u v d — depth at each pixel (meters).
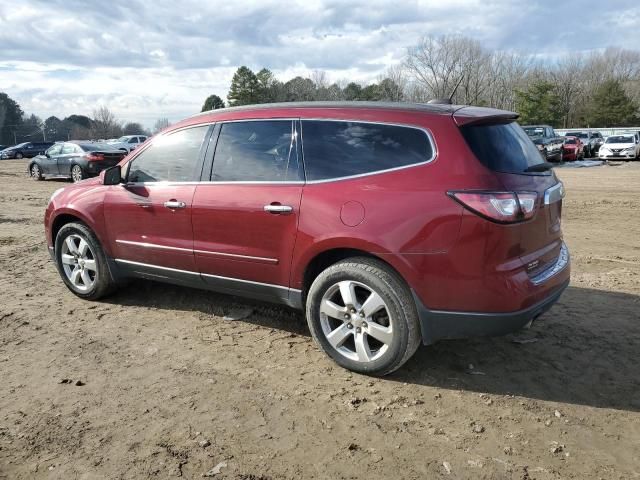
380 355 3.71
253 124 4.31
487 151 3.50
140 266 4.95
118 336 4.54
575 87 69.94
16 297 5.55
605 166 26.06
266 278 4.17
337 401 3.51
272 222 4.02
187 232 4.52
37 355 4.18
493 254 3.35
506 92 61.56
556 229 4.02
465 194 3.35
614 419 3.34
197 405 3.45
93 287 5.32
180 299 5.44
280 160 4.10
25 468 2.85
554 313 5.05
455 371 3.93
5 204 12.78
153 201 4.70
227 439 3.10
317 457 2.95
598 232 9.14
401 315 3.58
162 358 4.13
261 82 60.44
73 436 3.12
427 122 3.61
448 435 3.15
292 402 3.50
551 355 4.20
